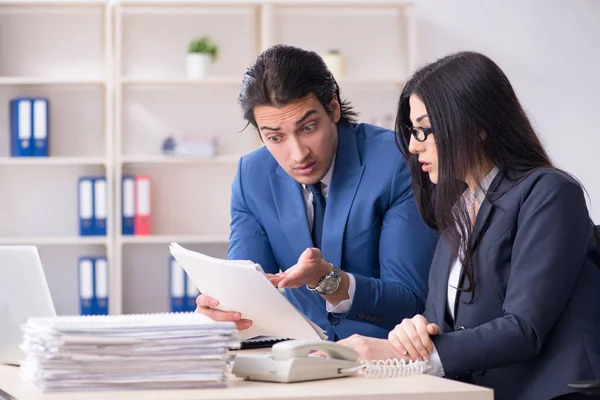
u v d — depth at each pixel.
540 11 6.50
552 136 6.52
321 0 6.26
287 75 2.58
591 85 6.53
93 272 5.95
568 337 2.08
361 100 6.47
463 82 2.22
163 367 1.68
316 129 2.67
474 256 2.21
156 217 6.40
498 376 2.15
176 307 6.00
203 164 6.43
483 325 2.06
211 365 1.70
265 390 1.66
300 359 1.77
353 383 1.76
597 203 6.52
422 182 2.55
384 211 2.85
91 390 1.67
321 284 2.54
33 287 2.35
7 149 6.24
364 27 6.46
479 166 2.24
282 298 2.12
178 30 6.34
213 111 6.39
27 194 6.32
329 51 6.23
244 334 2.41
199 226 6.44
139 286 6.38
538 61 6.50
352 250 2.84
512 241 2.17
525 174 2.19
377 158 2.86
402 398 1.64
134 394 1.64
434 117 2.24
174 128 6.37
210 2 6.12
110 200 5.98
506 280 2.17
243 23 6.38
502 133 2.22
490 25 6.49
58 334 1.65
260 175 2.97
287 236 2.89
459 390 1.66
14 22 6.24
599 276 2.18
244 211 3.01
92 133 6.32
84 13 6.29
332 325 2.85
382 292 2.65
